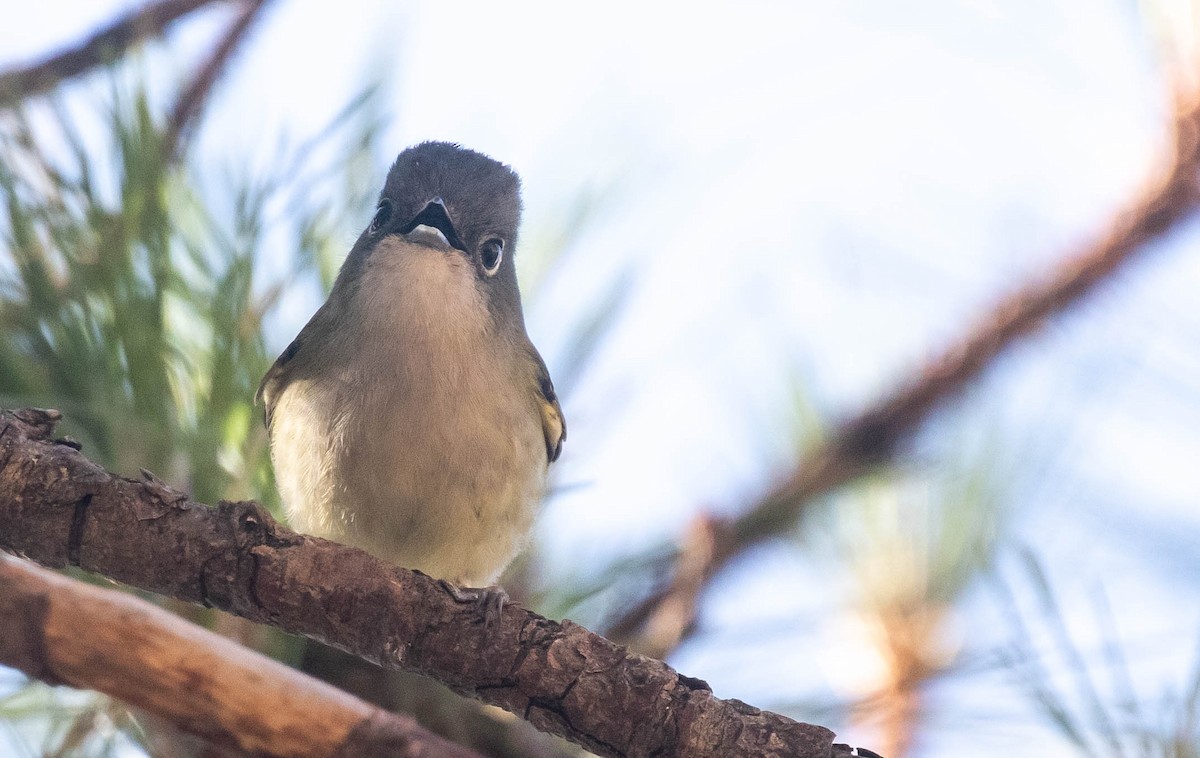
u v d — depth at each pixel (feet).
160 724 23.06
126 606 19.84
